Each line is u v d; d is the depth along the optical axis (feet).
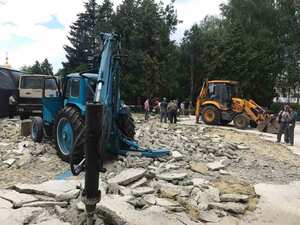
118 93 33.94
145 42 139.74
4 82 64.54
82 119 31.81
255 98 136.15
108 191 23.85
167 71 144.15
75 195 22.54
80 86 32.96
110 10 165.27
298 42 162.20
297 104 151.74
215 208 23.76
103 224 19.42
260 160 40.68
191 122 87.30
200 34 180.75
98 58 32.91
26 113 59.36
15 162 32.76
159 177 27.89
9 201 21.98
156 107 118.42
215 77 137.59
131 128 35.55
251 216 23.44
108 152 34.12
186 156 35.32
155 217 20.40
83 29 195.00
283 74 166.50
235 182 29.22
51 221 19.56
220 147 42.55
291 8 161.99
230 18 165.27
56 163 32.55
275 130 69.51
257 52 134.00
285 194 28.43
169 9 154.10
